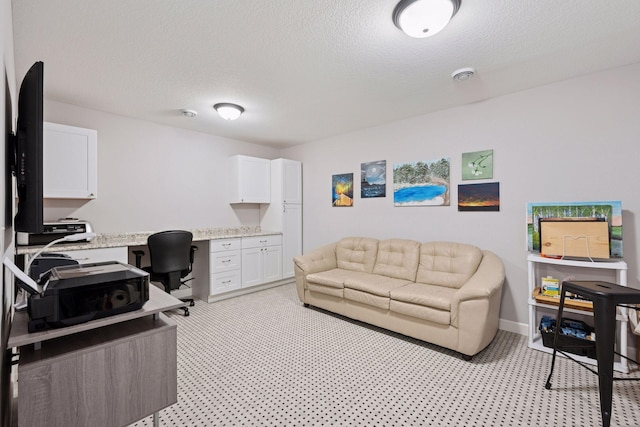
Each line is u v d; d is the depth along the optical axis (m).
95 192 2.95
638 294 1.60
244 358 2.36
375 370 2.18
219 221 4.39
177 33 1.88
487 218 3.00
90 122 3.22
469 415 1.69
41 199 1.23
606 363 1.58
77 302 1.12
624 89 2.33
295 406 1.78
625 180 2.33
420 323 2.54
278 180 4.65
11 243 1.71
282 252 4.60
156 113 3.38
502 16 1.71
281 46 2.03
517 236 2.82
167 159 3.85
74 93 2.80
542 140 2.68
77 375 1.10
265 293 4.19
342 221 4.32
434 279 2.98
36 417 1.03
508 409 1.74
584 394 1.87
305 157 4.84
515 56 2.17
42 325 1.07
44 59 2.18
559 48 2.06
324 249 3.87
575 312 2.48
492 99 2.95
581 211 2.44
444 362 2.29
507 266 2.88
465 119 3.13
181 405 1.79
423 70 2.38
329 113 3.41
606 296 1.61
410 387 1.97
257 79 2.54
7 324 1.35
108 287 1.20
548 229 2.49
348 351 2.48
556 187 2.62
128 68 2.33
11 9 1.56
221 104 3.10
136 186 3.58
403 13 1.64
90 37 1.91
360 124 3.83
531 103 2.73
